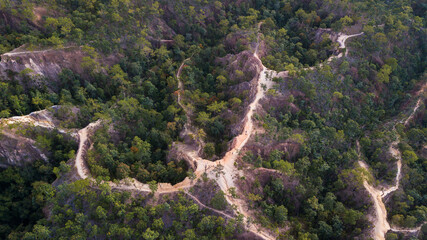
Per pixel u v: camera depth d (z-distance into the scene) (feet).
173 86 494.59
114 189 348.38
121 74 483.10
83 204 336.90
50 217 338.34
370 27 531.09
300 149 407.23
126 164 385.29
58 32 484.74
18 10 469.57
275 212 342.03
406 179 402.72
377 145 436.76
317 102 460.14
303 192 364.79
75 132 406.62
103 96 475.31
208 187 349.20
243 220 325.83
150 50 529.04
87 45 483.51
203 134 422.82
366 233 339.57
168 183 364.58
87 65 462.19
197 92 495.00
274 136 402.72
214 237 311.06
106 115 422.00
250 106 436.35
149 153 404.36
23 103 414.41
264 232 321.73
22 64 433.48
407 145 429.38
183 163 392.47
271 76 473.67
